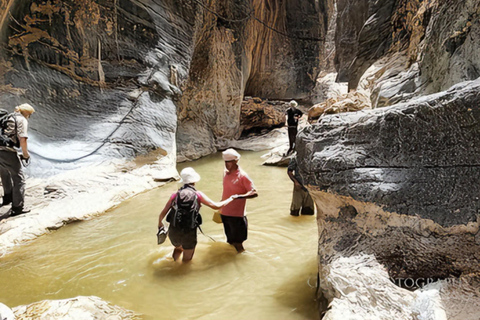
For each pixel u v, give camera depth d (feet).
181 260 12.75
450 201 7.54
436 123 7.68
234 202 13.24
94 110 28.30
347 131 8.99
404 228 8.00
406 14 35.99
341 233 9.07
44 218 16.81
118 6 29.94
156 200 21.59
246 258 12.79
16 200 16.98
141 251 13.75
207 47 43.45
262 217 17.65
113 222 17.54
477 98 7.25
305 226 16.21
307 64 68.90
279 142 47.67
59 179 22.61
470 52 18.35
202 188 24.50
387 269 7.86
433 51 23.61
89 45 28.53
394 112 8.20
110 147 27.04
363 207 8.56
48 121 25.39
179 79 35.27
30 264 12.85
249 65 55.77
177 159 36.58
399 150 8.16
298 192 17.40
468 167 7.41
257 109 57.98
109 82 29.81
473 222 7.34
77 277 11.71
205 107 44.98
